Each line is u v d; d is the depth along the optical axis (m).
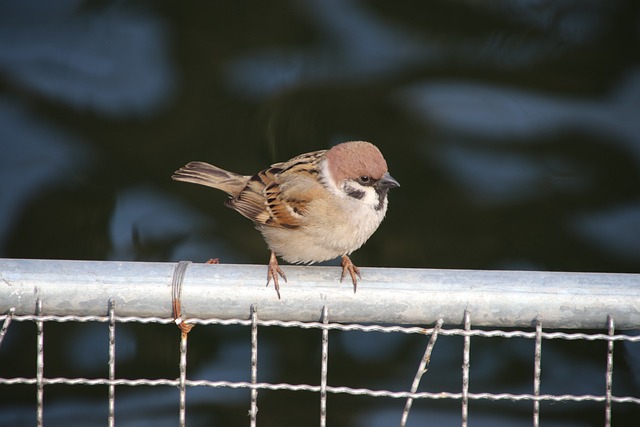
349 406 9.42
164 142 12.50
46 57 13.66
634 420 9.47
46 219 11.30
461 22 14.38
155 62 13.70
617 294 4.06
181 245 11.13
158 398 9.37
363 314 4.15
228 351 10.06
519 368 9.86
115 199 11.73
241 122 12.78
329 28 14.35
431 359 9.98
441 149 12.43
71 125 12.66
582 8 14.45
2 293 4.06
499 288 4.09
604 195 11.90
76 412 9.12
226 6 14.70
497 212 11.77
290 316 4.17
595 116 12.92
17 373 9.53
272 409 9.30
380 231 11.52
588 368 9.88
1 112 12.73
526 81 13.51
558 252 11.16
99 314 4.13
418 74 13.61
